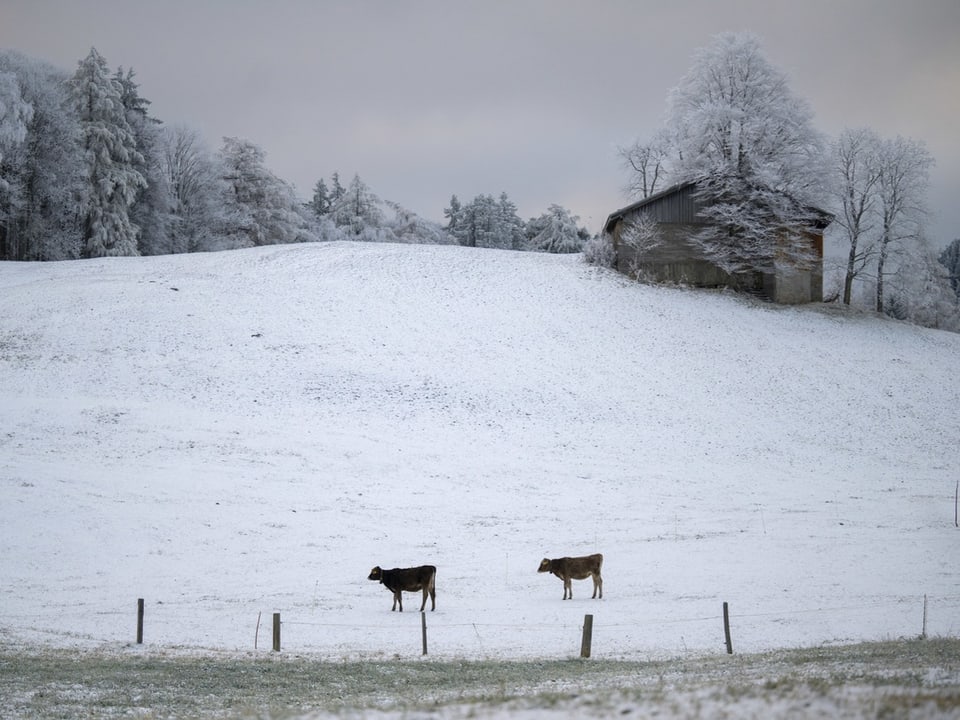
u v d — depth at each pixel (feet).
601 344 188.85
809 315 223.71
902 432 162.81
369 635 69.97
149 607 79.10
